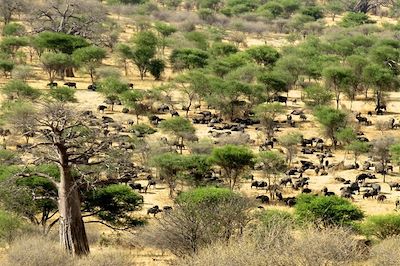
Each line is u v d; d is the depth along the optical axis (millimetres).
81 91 87875
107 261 25156
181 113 81250
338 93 86938
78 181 27828
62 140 27141
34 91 77312
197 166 50969
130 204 35344
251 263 19578
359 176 58375
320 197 39688
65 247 26703
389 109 87438
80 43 103062
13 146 60125
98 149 29266
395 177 59688
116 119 74688
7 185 31078
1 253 28141
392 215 35812
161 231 28391
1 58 99250
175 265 23328
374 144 65188
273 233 21188
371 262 21734
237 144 66438
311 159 65750
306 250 19891
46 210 35156
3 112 67750
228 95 79500
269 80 86250
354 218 37469
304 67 100375
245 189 54094
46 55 91500
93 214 33438
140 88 92438
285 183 55438
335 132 70812
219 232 27391
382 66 99750
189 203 29828
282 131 75125
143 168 56188
